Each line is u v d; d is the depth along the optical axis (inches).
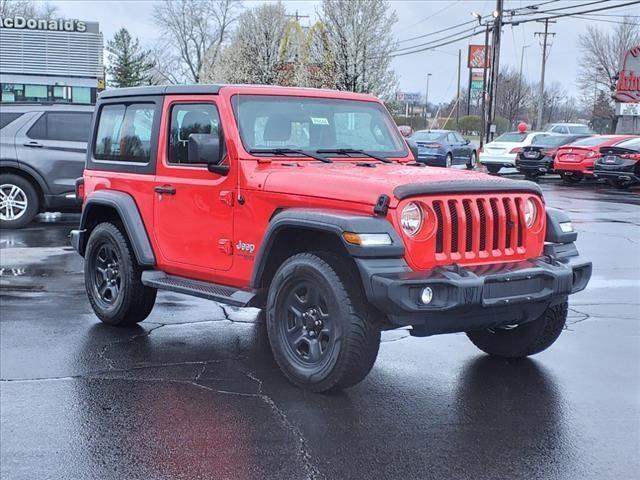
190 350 260.8
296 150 245.6
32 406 208.7
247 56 1701.5
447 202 205.6
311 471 169.0
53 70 1342.3
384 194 199.2
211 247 246.1
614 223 601.3
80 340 271.7
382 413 202.7
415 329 202.4
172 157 261.9
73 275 386.0
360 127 267.7
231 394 217.3
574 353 257.0
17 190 532.4
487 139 1567.4
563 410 205.2
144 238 269.3
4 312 310.7
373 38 1353.3
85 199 303.0
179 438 187.2
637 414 202.4
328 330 208.1
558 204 743.1
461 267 203.6
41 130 530.3
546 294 211.6
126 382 227.9
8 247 464.8
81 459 175.9
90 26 1392.7
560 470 169.6
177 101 260.4
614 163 895.1
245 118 241.4
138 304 281.4
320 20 1391.5
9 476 167.5
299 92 257.4
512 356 248.8
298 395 215.9
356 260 196.1
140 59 3024.1
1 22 1309.1
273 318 220.1
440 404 209.6
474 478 165.8
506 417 200.2
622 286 366.0
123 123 286.2
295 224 208.7
